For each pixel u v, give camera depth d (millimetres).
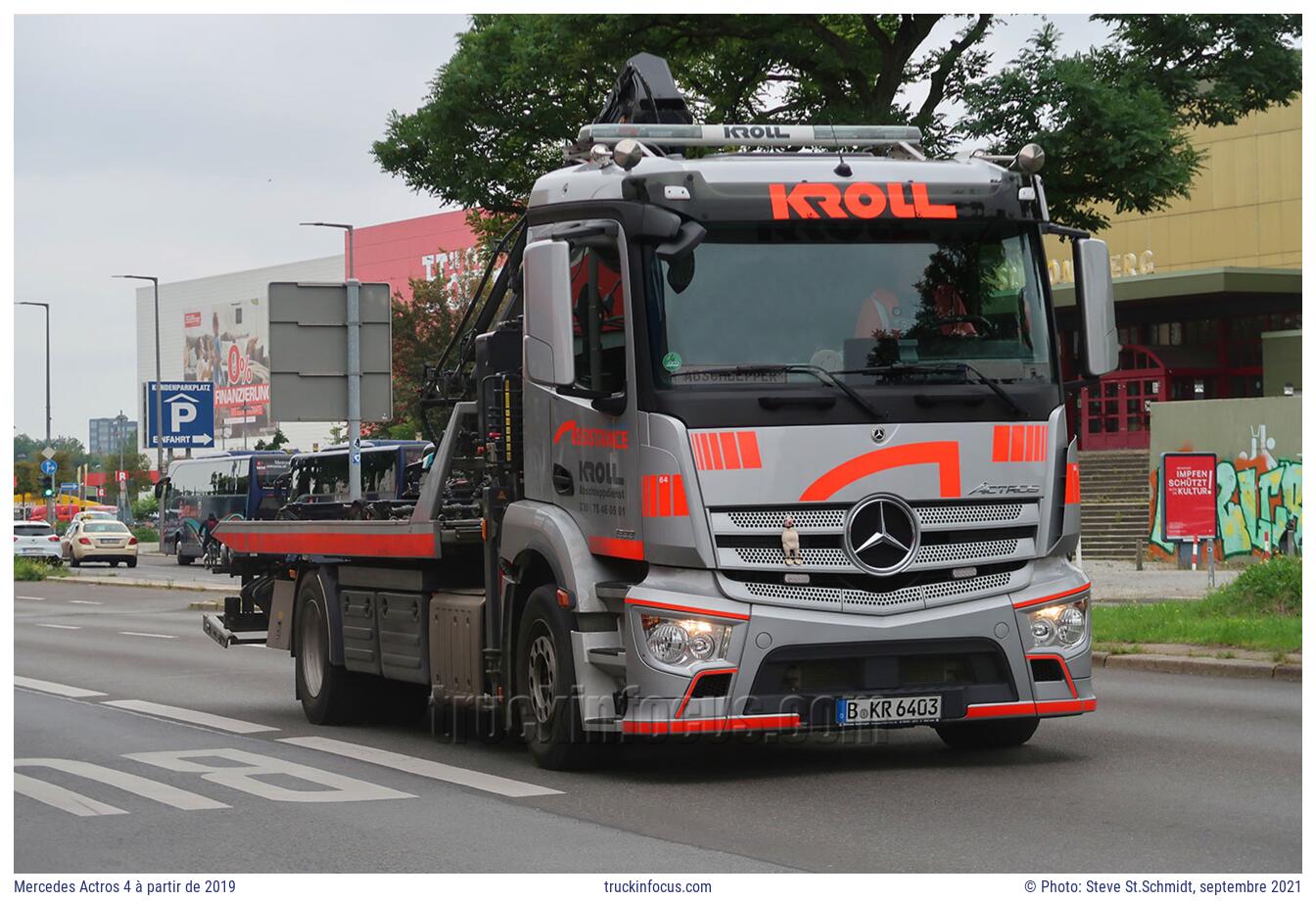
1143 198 25953
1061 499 10312
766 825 8617
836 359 9906
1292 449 34375
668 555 9703
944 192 10227
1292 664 15688
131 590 42531
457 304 64562
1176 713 13102
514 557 11023
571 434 10492
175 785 10352
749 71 28422
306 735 13172
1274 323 53469
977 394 10055
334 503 14984
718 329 9836
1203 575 30188
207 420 61438
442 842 8328
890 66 27062
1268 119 60094
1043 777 10000
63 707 15352
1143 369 54469
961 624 9938
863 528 9844
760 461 9734
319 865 7863
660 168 10000
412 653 12461
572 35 27734
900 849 7910
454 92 29375
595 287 10219
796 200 10008
